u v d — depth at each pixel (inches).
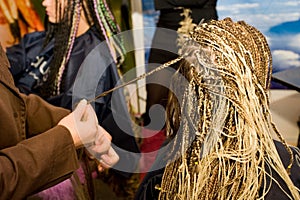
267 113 24.3
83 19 47.2
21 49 54.2
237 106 23.0
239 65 23.5
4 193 20.9
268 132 24.2
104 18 47.9
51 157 22.9
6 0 73.9
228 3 46.1
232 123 23.2
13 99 27.4
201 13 55.4
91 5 46.9
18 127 27.3
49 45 51.9
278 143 26.8
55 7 47.9
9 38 76.3
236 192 23.3
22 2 74.7
